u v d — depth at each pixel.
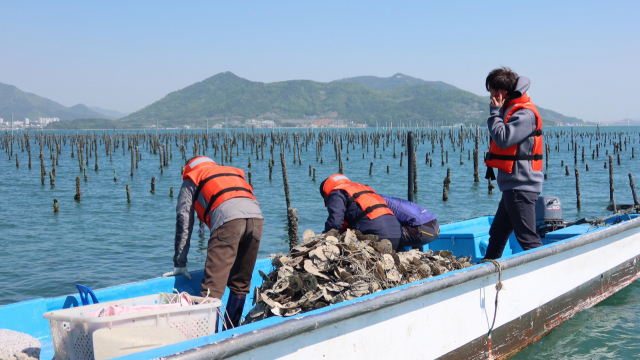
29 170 38.59
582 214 17.56
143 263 10.62
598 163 41.19
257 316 3.56
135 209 19.55
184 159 50.00
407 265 4.29
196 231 14.13
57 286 8.80
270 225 15.31
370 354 3.39
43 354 3.51
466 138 104.50
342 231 5.10
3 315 3.57
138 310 3.17
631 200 20.72
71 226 15.63
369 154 59.00
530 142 4.83
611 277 6.36
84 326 2.87
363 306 3.23
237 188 3.98
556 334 5.30
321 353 3.09
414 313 3.70
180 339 3.01
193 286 4.41
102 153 62.75
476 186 27.91
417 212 5.46
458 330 4.10
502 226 5.38
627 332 5.32
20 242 13.01
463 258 4.80
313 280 3.61
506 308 4.61
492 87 4.87
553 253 5.00
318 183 28.81
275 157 54.09
